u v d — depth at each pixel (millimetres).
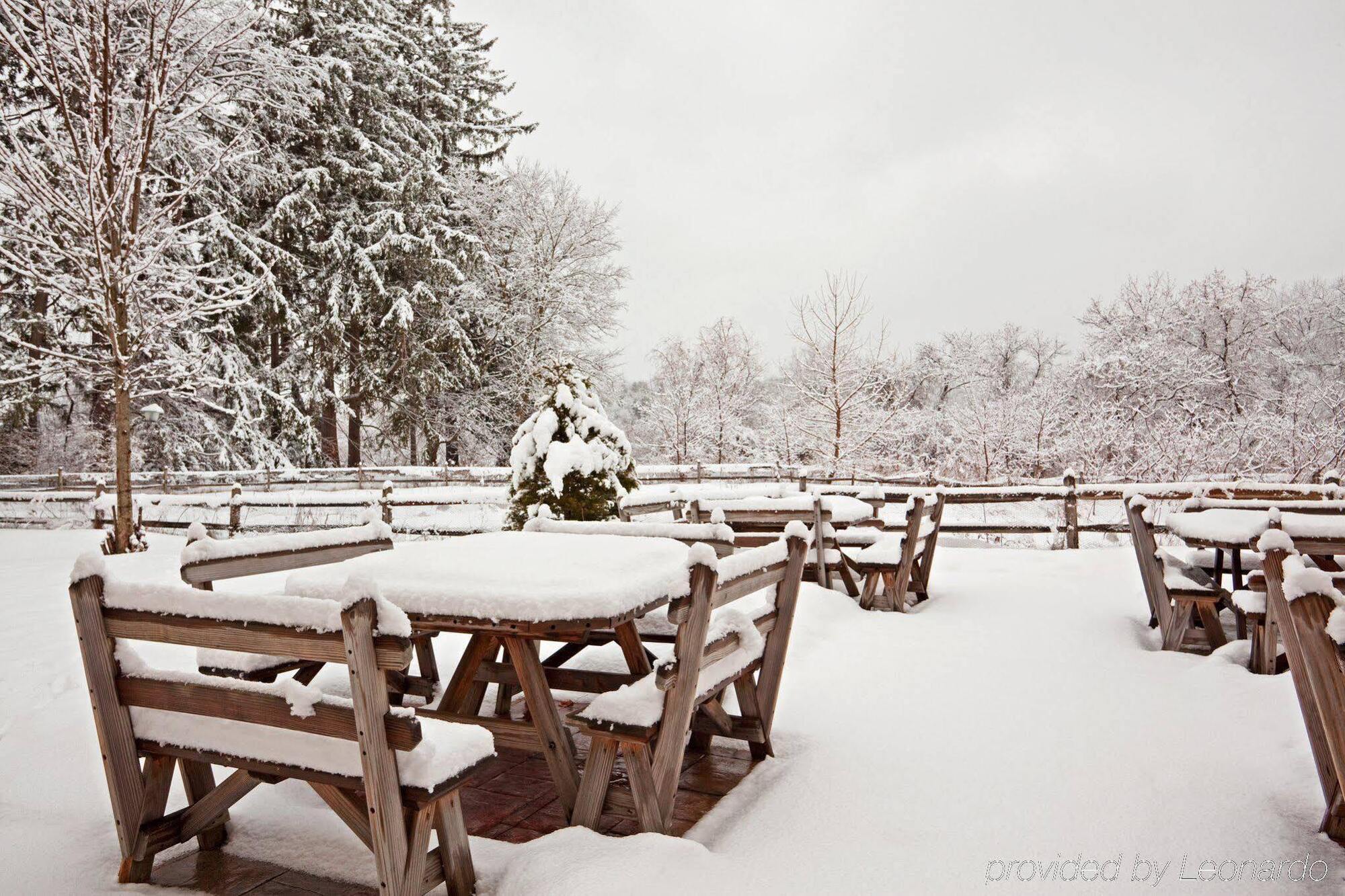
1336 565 4785
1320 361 24969
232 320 20000
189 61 12719
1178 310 23625
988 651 4695
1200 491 6938
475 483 17375
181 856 2457
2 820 2748
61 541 12234
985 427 19406
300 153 21438
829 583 6359
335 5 21484
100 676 2250
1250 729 3270
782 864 2252
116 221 10688
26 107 13484
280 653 2014
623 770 3012
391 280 22812
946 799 2697
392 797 1899
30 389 17219
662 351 30703
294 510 15258
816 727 3461
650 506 6410
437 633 3674
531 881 2139
